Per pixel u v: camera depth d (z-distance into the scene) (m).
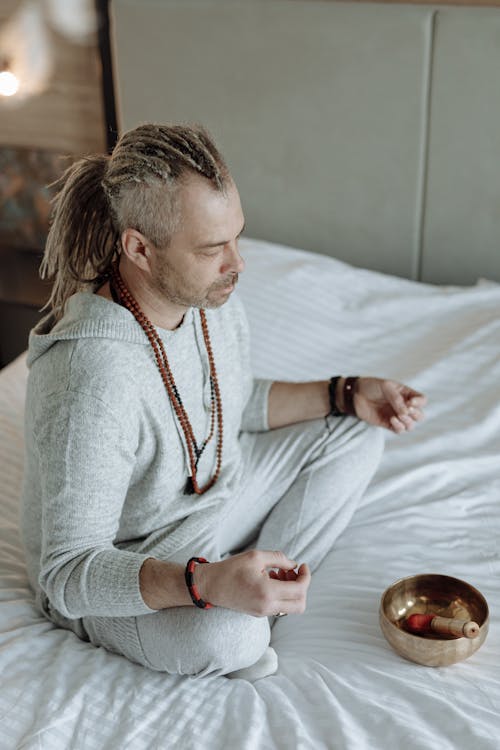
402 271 2.20
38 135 2.60
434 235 2.12
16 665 1.21
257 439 1.51
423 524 1.46
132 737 1.07
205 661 1.14
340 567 1.39
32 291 2.62
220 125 2.22
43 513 1.14
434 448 1.62
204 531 1.32
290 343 1.87
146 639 1.17
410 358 1.84
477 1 1.90
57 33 2.42
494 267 2.09
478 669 1.19
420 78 1.96
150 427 1.21
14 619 1.30
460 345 1.82
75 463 1.10
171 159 1.08
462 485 1.55
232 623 1.13
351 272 2.04
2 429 1.73
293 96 2.10
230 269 1.15
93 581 1.10
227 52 2.12
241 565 1.07
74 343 1.16
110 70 2.36
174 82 2.22
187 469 1.29
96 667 1.20
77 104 2.50
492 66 1.88
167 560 1.27
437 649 1.16
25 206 2.69
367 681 1.16
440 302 1.94
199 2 2.09
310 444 1.46
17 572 1.42
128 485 1.26
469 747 1.04
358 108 2.05
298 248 2.28
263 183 2.24
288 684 1.17
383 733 1.06
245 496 1.43
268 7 2.03
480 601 1.25
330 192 2.17
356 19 1.95
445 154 2.01
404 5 1.92
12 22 2.45
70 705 1.12
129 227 1.13
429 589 1.30
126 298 1.20
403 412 1.43
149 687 1.17
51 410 1.12
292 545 1.41
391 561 1.39
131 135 1.13
